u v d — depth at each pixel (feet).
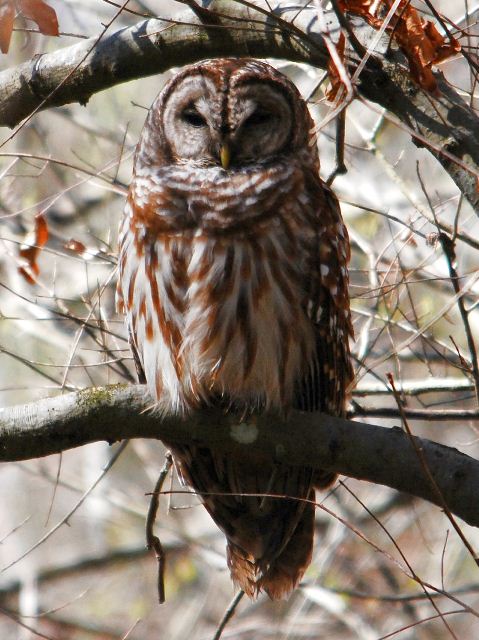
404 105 30.42
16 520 66.08
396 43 30.55
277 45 33.81
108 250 40.70
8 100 37.88
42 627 61.36
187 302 33.01
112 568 65.51
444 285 44.93
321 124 25.26
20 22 40.73
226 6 34.22
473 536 60.64
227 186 32.91
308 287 33.24
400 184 37.58
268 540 34.91
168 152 34.12
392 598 41.98
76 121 52.65
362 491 59.52
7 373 57.62
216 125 33.40
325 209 33.76
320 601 52.60
